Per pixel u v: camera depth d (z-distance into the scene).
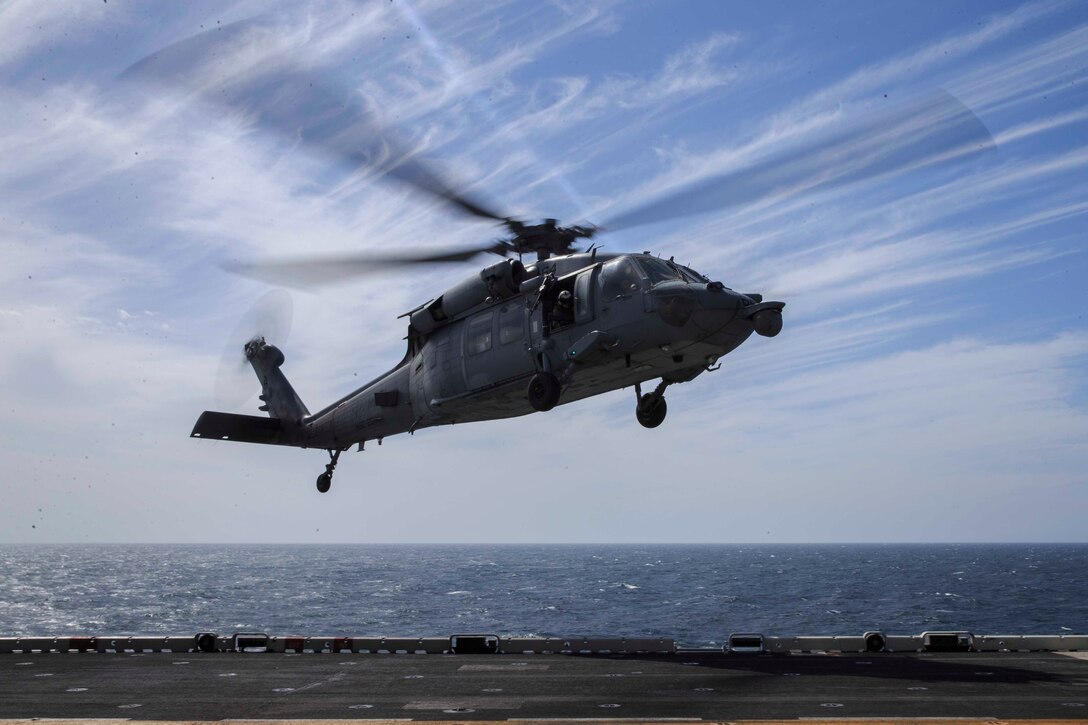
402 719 11.95
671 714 12.09
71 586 119.94
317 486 26.64
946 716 11.73
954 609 82.81
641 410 20.61
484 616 74.19
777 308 17.34
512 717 12.04
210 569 184.62
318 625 66.75
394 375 23.70
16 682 15.33
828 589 112.69
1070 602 91.62
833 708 12.39
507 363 20.03
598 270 18.78
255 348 28.58
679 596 99.38
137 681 15.37
